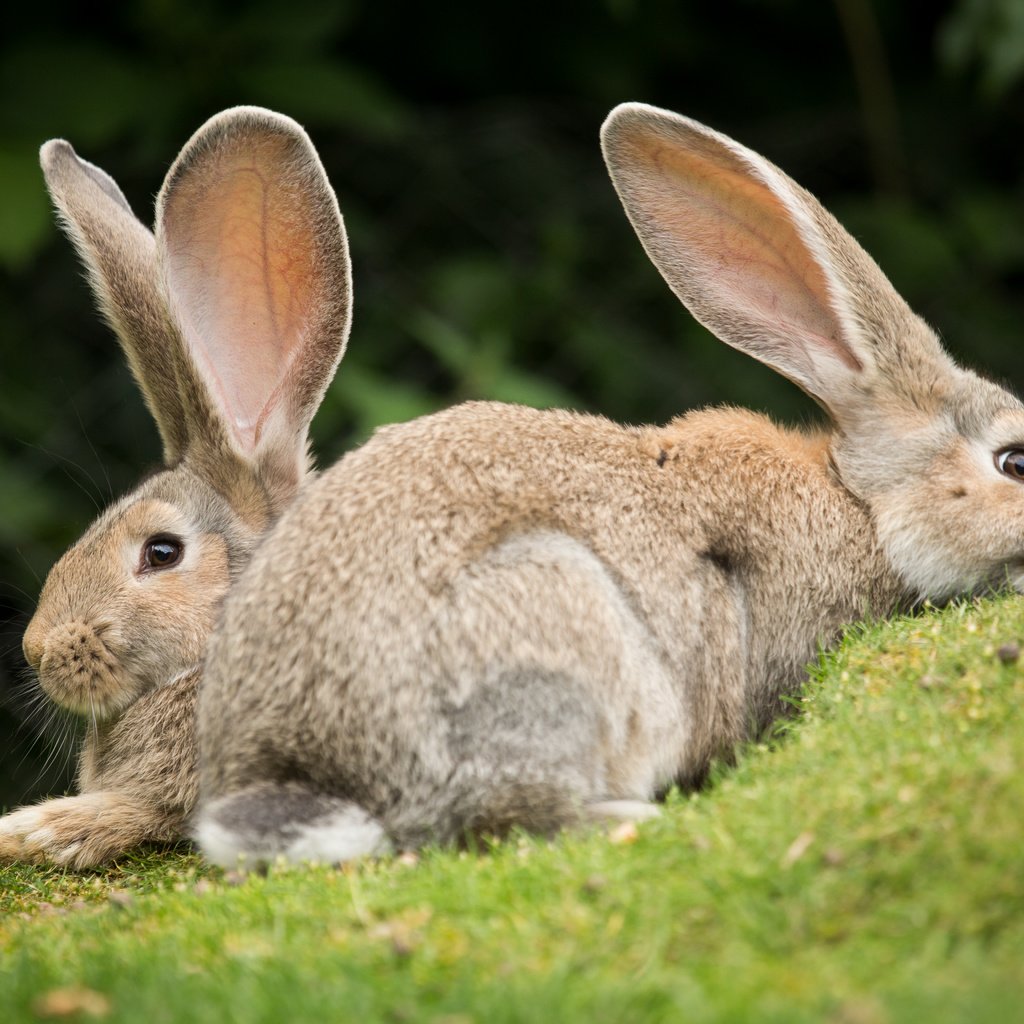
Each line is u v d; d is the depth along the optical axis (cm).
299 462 1077
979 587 978
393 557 800
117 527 1018
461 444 858
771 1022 550
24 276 1625
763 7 1877
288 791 800
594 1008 571
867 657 860
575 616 804
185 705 996
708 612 881
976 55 1780
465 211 1727
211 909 730
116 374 1580
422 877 713
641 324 1684
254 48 1667
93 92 1619
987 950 599
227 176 1032
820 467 983
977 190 1847
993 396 995
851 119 1825
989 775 676
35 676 1112
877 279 1012
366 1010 589
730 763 890
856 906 630
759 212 1041
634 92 1834
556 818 788
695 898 645
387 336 1636
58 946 720
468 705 781
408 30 1828
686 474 909
